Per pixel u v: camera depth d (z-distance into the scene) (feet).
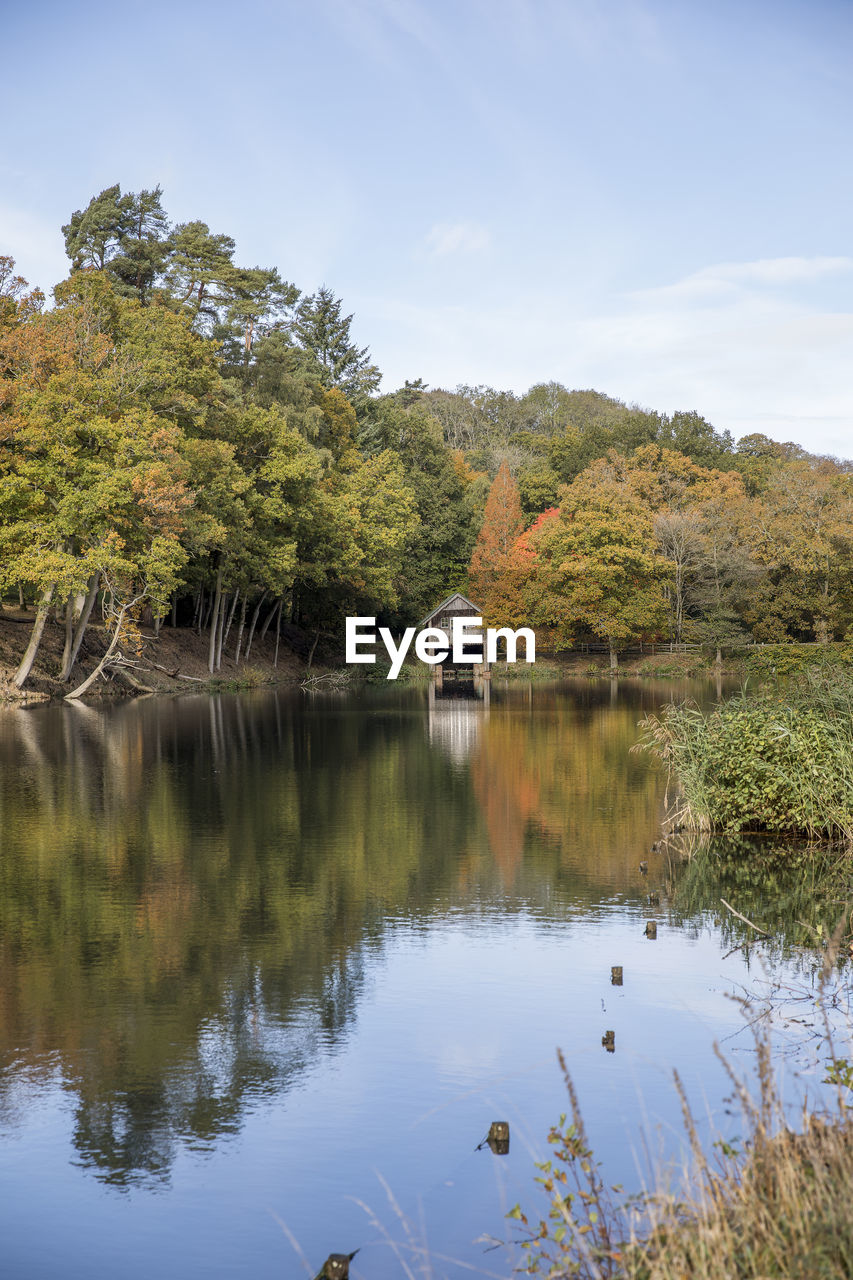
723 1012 25.93
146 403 139.23
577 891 38.40
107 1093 21.67
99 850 44.96
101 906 35.96
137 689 151.12
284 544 179.83
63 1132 20.10
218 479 158.40
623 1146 19.17
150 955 30.60
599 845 46.57
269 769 71.26
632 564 240.12
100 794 60.03
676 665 236.22
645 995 27.27
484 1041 24.29
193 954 30.73
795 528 241.14
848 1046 22.79
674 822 51.44
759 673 231.09
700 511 255.91
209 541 156.25
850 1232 11.64
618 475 278.05
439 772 70.85
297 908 35.83
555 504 311.68
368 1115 20.71
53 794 59.98
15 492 118.93
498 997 27.20
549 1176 18.21
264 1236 16.65
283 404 213.25
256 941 32.04
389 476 232.32
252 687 178.19
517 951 31.14
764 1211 12.26
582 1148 16.17
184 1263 16.01
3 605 161.07
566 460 319.88
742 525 248.93
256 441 183.83
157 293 203.62
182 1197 17.88
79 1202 17.75
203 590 192.85
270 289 250.78
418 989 27.81
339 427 252.01
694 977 28.68
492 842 47.03
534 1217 17.01
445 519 280.51
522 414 420.36
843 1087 20.70
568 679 227.61
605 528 236.43
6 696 126.62
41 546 123.24
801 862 43.19
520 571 249.75
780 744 48.26
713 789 49.75
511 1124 20.22
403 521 230.89
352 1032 24.84
